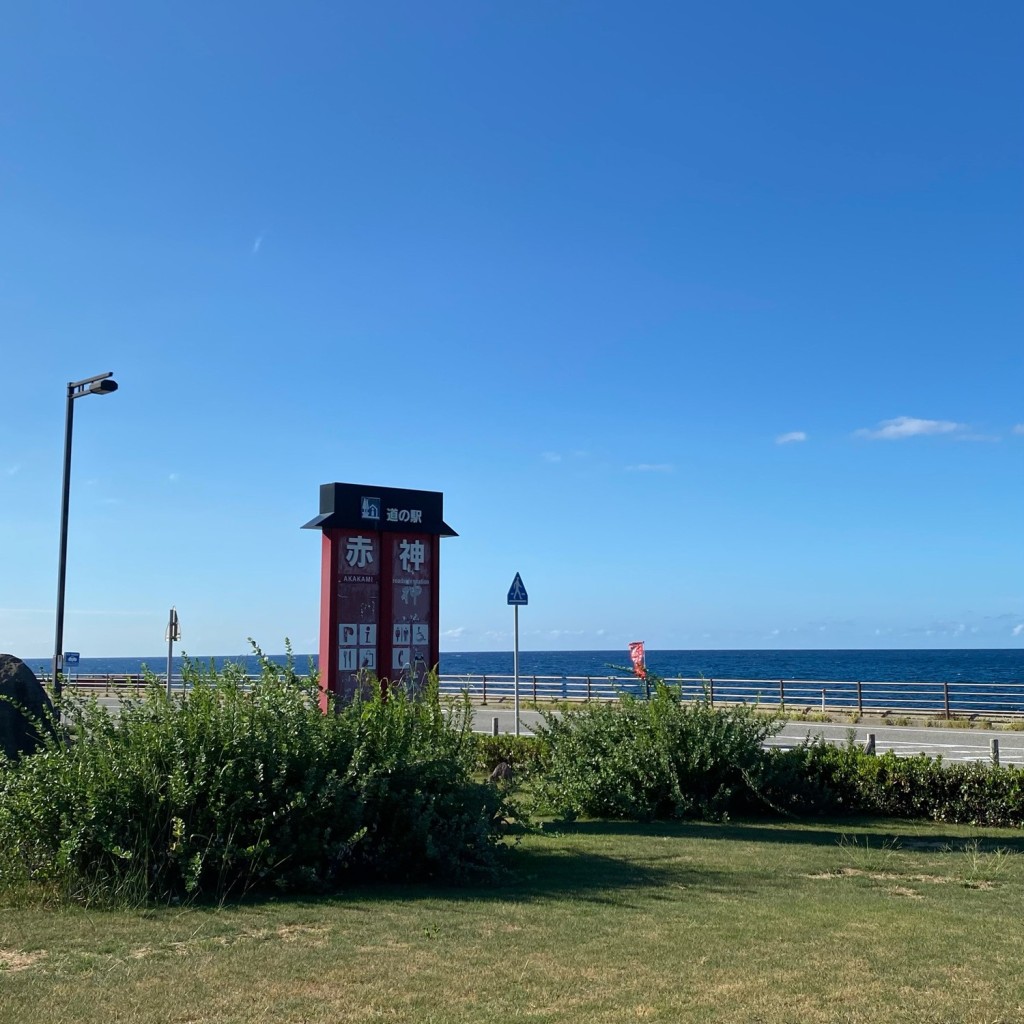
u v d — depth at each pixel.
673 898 8.51
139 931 7.23
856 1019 5.33
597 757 14.86
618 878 9.47
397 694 11.59
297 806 8.88
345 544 14.86
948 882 9.39
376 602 15.05
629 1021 5.29
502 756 18.45
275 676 10.17
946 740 26.95
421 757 9.75
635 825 13.74
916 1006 5.55
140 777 8.73
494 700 42.47
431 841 9.12
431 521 15.57
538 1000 5.66
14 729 12.91
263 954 6.59
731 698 33.25
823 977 6.11
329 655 14.54
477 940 6.99
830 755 15.12
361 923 7.51
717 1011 5.46
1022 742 26.30
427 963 6.38
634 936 7.11
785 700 38.75
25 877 8.75
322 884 8.84
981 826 13.62
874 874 9.80
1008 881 9.45
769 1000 5.65
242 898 8.47
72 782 8.75
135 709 9.60
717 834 12.73
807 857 10.70
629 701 15.66
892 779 14.45
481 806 10.01
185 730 9.14
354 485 14.92
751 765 14.55
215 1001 5.60
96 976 6.06
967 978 6.10
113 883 8.46
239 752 9.02
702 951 6.70
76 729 9.45
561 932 7.22
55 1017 5.31
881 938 7.08
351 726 9.91
